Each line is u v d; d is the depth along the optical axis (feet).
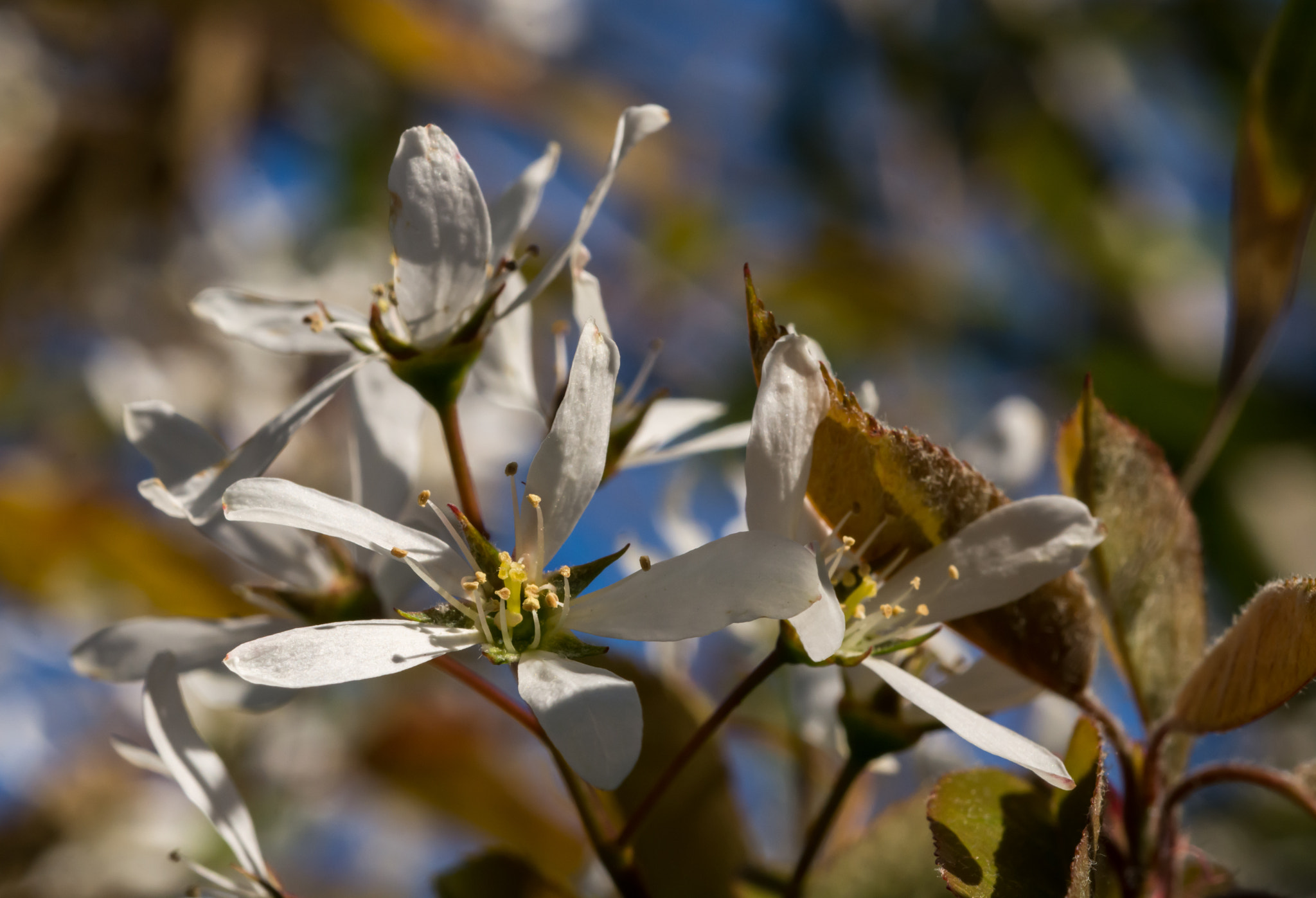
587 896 0.86
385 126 1.81
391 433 0.79
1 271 1.54
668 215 1.75
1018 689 0.75
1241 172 0.80
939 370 1.61
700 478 1.14
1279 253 0.80
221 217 1.65
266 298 0.79
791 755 0.89
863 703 0.76
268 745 1.39
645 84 1.86
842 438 0.72
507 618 0.73
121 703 1.51
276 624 0.77
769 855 0.96
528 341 0.80
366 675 0.71
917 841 0.78
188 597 1.06
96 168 1.58
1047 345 1.57
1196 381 1.31
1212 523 1.22
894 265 1.63
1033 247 1.64
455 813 0.93
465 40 1.69
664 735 0.81
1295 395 1.29
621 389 0.80
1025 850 0.71
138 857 1.32
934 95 1.72
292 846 1.44
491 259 0.77
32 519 1.03
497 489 1.45
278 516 0.72
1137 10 1.68
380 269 1.71
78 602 1.06
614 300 1.73
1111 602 0.75
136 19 1.62
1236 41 1.61
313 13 1.65
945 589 0.73
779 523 0.71
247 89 1.63
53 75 1.59
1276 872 1.18
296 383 1.52
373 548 0.73
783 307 1.66
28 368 1.56
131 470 1.55
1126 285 1.52
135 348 1.54
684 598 0.72
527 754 0.97
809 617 0.70
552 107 1.74
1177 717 0.74
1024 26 1.68
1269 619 0.72
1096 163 1.63
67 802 1.40
